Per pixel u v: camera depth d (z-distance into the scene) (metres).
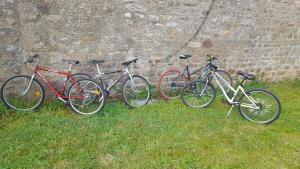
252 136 4.43
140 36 5.65
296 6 6.78
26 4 4.77
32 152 3.67
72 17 5.09
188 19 5.91
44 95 4.99
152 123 4.66
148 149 3.90
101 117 4.82
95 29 5.29
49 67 5.19
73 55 5.29
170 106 5.47
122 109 5.23
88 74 5.46
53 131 4.20
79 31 5.20
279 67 7.21
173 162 3.67
